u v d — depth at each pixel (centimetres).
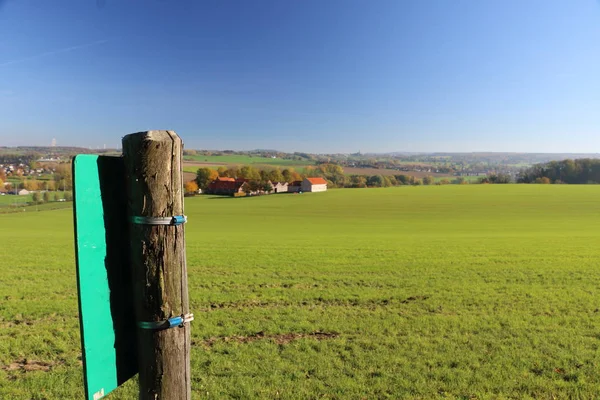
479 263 1823
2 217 6406
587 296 1184
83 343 196
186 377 226
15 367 664
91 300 200
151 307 214
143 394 221
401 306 1083
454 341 806
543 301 1129
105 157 207
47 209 8019
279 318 954
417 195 9931
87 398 198
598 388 597
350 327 891
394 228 4769
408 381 620
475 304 1105
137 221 211
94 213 201
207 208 8244
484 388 603
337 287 1315
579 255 2083
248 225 5328
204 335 830
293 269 1661
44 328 860
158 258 213
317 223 5609
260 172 13475
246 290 1267
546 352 743
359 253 2186
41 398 558
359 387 600
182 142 223
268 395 573
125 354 223
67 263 1752
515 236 3416
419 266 1741
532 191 10044
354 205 8394
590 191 9838
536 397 576
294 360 697
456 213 6806
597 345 782
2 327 870
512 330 873
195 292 1233
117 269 219
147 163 207
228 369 656
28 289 1237
